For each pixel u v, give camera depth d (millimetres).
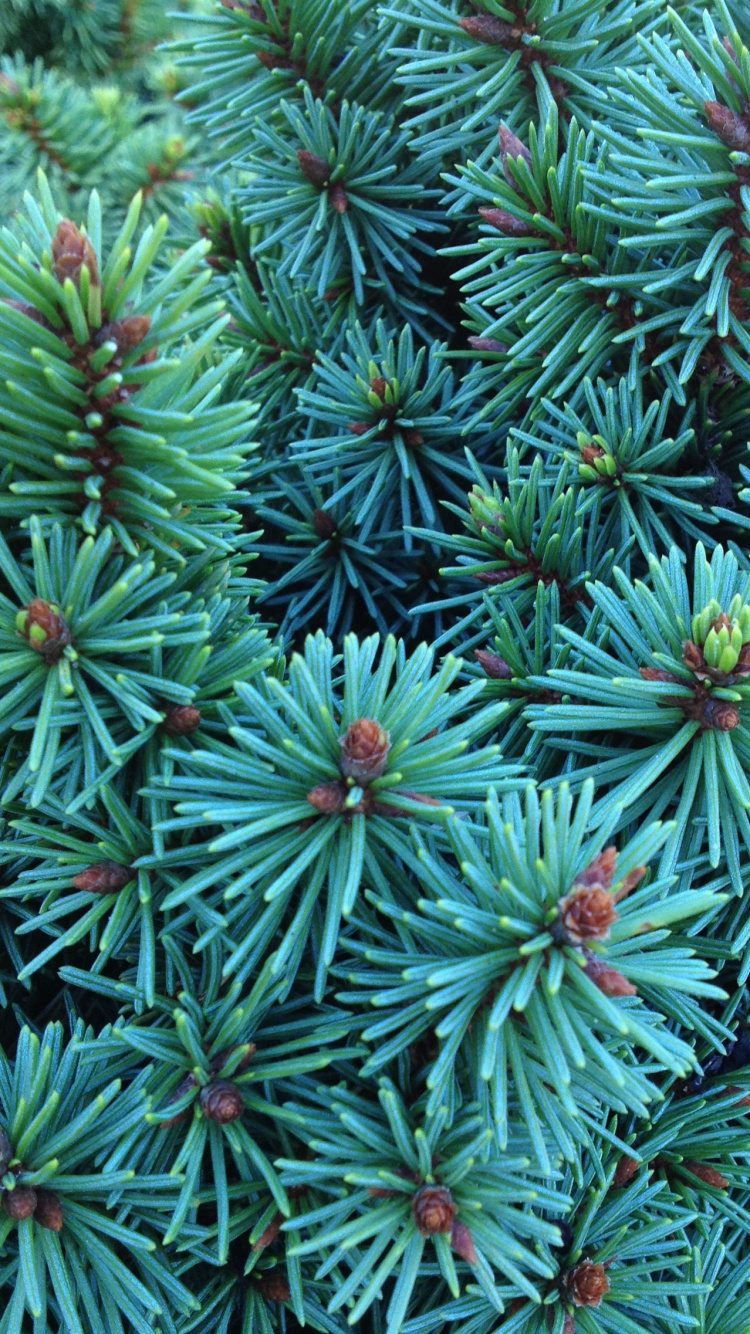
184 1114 250
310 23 309
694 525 288
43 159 534
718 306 268
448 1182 236
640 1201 258
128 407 239
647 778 249
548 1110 239
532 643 278
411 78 297
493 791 238
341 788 240
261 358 329
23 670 242
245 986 254
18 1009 265
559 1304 254
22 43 644
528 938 236
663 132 261
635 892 249
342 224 318
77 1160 244
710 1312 271
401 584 312
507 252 288
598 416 278
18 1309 238
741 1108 269
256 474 309
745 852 264
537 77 287
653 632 255
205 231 355
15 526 252
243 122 323
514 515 274
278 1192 236
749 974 281
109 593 238
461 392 311
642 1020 241
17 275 234
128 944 259
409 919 238
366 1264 231
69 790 247
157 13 651
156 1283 248
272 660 258
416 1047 252
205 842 254
